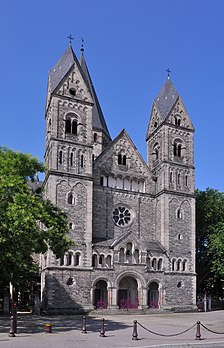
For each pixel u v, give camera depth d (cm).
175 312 6831
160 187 7625
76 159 6900
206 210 8562
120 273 6706
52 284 6156
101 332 3309
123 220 7344
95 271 6531
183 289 7175
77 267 6406
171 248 7288
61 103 7038
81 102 7212
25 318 5219
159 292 6962
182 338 3275
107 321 4869
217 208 8556
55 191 6575
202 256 8612
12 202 3622
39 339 3059
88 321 4809
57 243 3906
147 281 6881
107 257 6719
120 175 7538
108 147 7569
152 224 7575
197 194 8838
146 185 7719
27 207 3544
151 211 7631
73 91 7231
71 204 6656
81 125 7119
